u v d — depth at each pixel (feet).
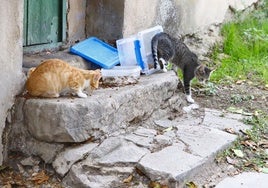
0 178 11.39
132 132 12.48
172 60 14.82
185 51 14.90
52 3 14.05
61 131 11.28
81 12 14.96
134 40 14.40
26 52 13.52
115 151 11.60
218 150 12.15
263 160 12.39
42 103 11.35
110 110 11.83
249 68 17.81
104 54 14.25
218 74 17.01
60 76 11.59
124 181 11.02
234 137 12.81
